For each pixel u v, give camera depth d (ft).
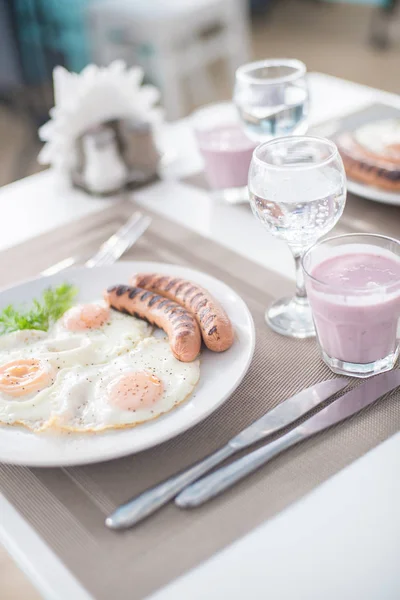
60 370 3.09
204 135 4.98
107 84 5.14
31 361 3.10
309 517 2.46
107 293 3.46
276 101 4.55
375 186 4.53
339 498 2.52
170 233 4.54
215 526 2.45
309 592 2.23
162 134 5.79
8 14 12.09
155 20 12.09
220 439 2.82
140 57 13.15
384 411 2.87
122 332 3.31
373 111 5.77
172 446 2.81
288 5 20.95
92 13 12.82
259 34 18.99
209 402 2.80
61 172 5.32
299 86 4.59
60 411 2.82
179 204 4.93
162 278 3.50
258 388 3.08
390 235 4.19
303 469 2.64
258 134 4.72
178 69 12.76
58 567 2.37
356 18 19.31
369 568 2.29
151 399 2.81
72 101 5.11
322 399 2.92
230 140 4.92
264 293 3.80
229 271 4.05
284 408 2.88
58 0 12.99
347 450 2.70
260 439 2.75
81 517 2.54
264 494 2.55
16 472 2.77
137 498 2.53
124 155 5.24
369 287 3.03
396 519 2.43
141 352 3.15
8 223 4.93
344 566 2.30
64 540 2.46
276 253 4.20
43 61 13.60
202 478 2.61
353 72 15.89
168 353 3.11
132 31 12.51
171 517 2.49
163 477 2.67
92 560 2.37
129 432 2.73
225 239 4.42
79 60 13.79
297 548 2.36
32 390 2.96
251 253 4.23
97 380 3.01
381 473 2.60
